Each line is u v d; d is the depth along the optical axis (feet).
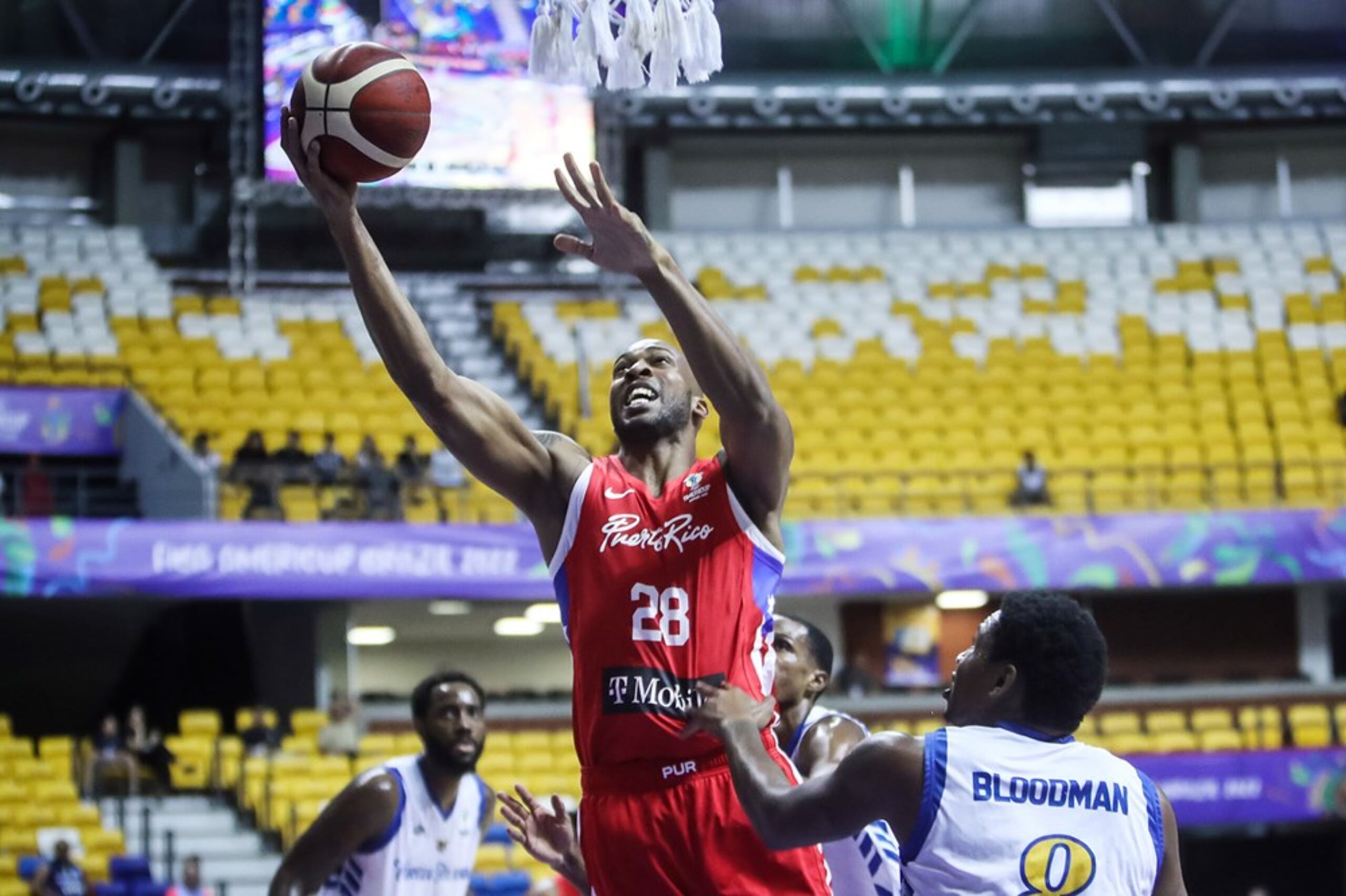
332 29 82.17
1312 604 78.69
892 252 94.48
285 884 22.91
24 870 54.13
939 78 95.81
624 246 14.19
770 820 13.29
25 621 74.69
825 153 99.25
